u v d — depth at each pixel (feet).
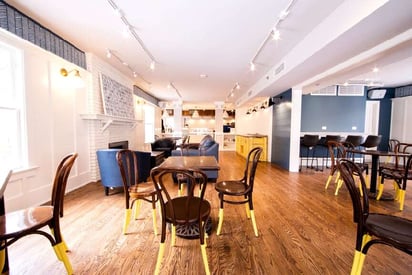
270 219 8.27
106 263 5.56
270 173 16.75
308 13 8.02
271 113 22.48
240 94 26.86
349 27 7.03
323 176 15.76
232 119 43.83
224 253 6.04
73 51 11.76
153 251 6.11
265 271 5.30
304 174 16.43
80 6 7.92
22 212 4.98
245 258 5.82
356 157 19.60
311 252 6.11
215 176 13.53
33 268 5.33
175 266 5.47
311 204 9.93
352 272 4.56
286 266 5.49
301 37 10.12
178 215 5.19
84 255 5.89
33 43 8.98
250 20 8.67
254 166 6.95
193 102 34.50
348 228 7.56
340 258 5.84
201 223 4.96
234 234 7.10
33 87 9.20
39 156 9.53
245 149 25.62
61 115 11.01
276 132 20.90
